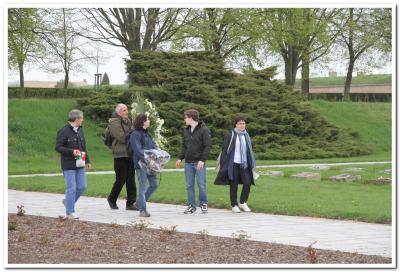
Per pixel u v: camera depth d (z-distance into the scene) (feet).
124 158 49.14
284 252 31.83
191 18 147.33
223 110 127.95
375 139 146.00
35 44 135.44
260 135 127.95
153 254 31.17
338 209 46.57
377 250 33.17
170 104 125.49
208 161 113.50
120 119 49.73
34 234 35.86
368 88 262.88
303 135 132.77
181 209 49.96
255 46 163.73
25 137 117.19
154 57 136.15
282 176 75.56
